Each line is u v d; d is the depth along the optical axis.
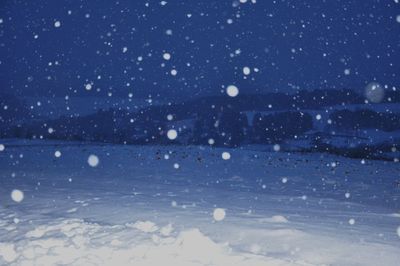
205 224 6.94
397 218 8.83
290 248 5.53
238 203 10.55
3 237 6.51
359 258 5.16
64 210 8.88
